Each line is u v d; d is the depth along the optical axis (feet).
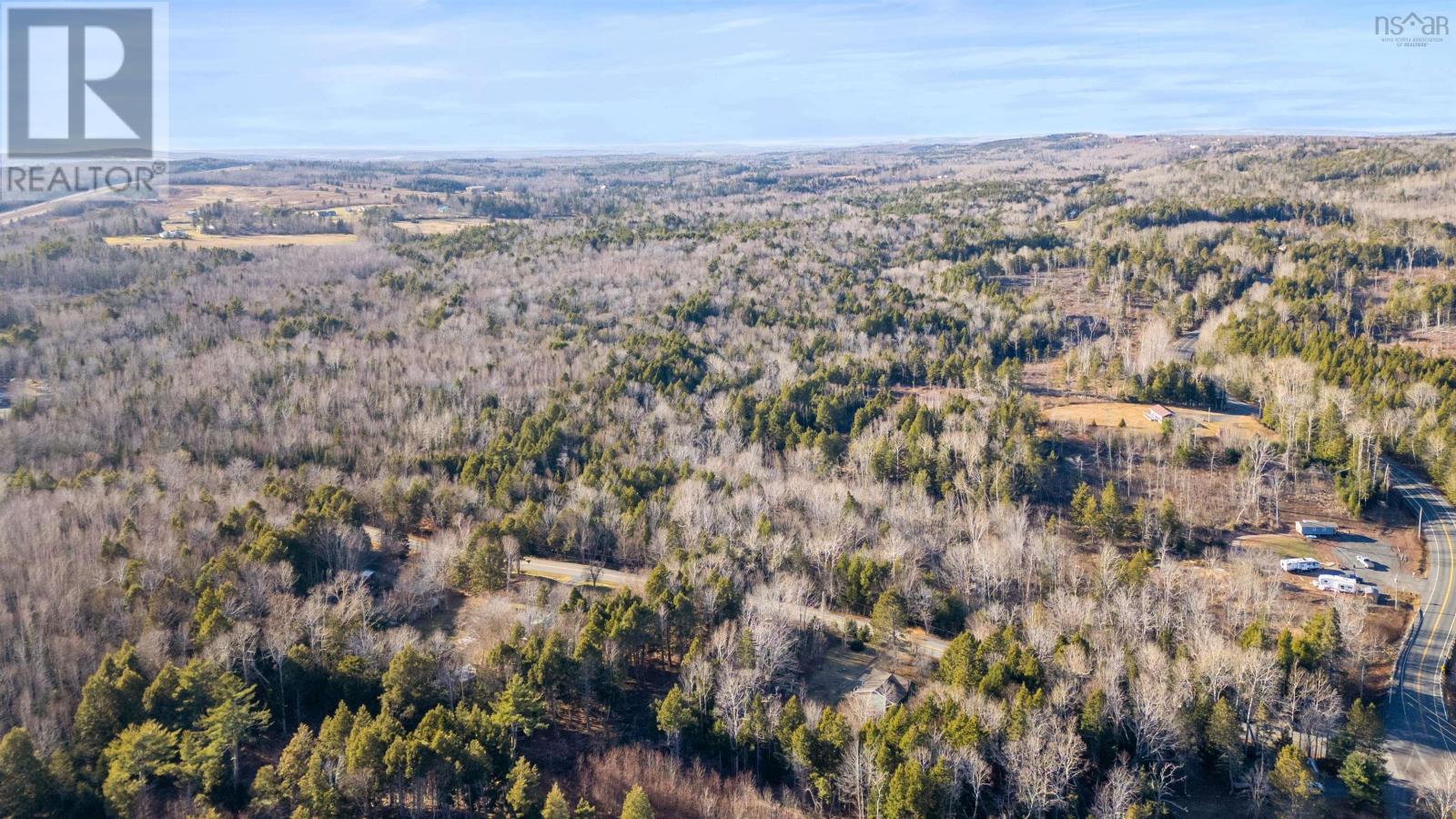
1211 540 430.61
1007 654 304.50
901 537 404.36
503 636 334.03
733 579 372.17
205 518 398.21
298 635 312.09
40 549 355.15
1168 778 276.62
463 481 475.31
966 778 263.08
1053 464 488.44
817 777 275.80
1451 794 254.68
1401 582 390.83
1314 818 253.24
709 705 303.48
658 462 503.20
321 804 247.91
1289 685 294.87
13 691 279.08
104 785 247.29
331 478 463.83
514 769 263.49
